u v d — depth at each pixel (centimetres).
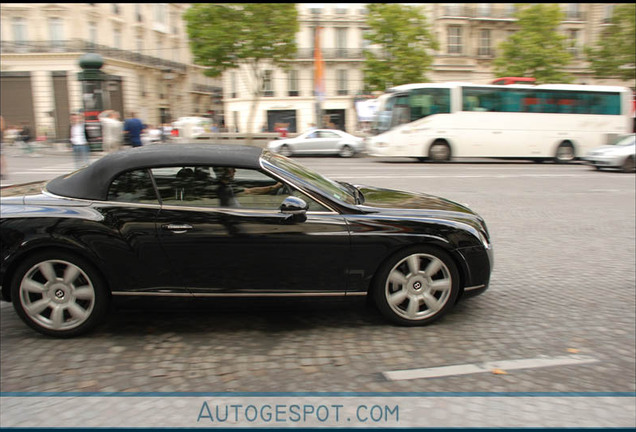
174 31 5272
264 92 4653
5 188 432
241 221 378
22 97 3925
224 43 2786
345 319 424
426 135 2055
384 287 397
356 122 4684
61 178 412
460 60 4453
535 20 3362
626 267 594
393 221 394
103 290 381
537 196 1150
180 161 388
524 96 2083
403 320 405
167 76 4147
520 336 393
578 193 1203
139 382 322
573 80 3497
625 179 1509
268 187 390
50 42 3872
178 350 367
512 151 2091
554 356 360
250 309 393
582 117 2119
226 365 344
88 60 1449
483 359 354
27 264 372
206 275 381
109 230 371
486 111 2069
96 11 4066
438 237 395
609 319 429
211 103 6169
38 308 379
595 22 4444
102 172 388
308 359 353
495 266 596
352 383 321
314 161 2203
